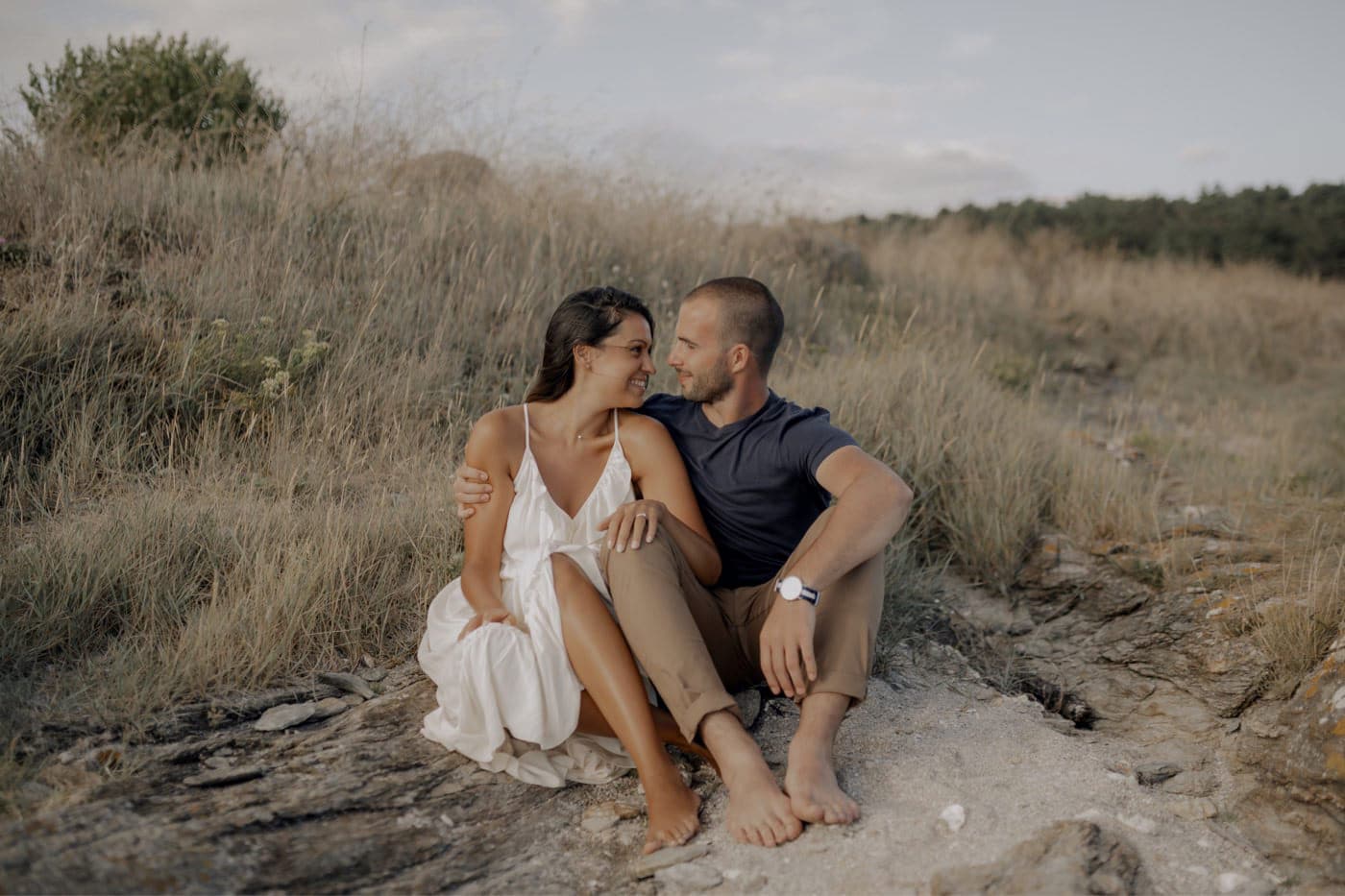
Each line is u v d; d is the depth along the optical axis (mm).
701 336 2797
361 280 5707
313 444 4168
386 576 3271
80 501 3580
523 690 2459
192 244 5602
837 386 5387
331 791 2344
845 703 2480
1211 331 11734
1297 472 5754
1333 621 3090
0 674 2641
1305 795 2500
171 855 1974
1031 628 3898
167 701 2594
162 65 7469
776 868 2137
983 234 16000
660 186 8945
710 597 2809
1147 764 2791
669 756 2434
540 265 6660
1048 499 4785
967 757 2637
